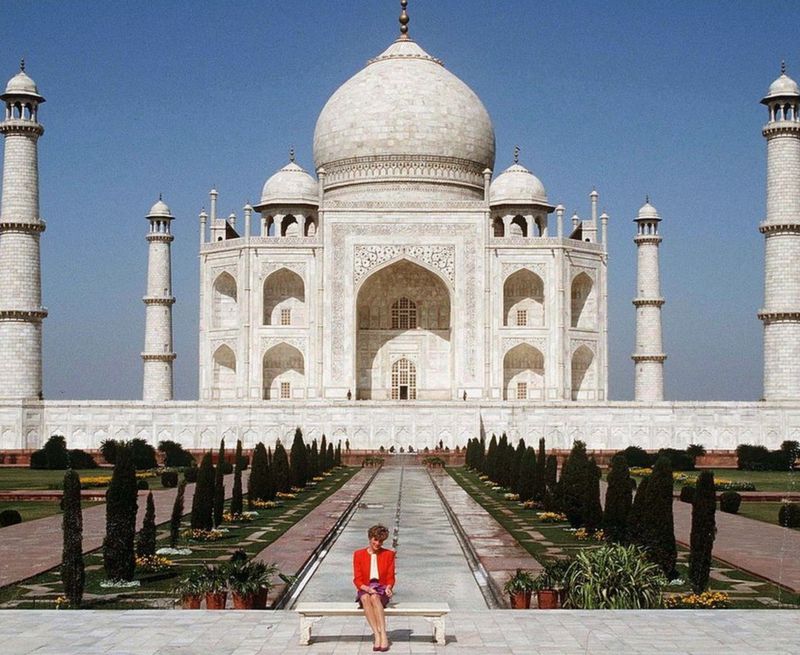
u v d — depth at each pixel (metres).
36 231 119.94
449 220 137.12
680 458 107.56
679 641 27.83
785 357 120.31
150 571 42.38
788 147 120.81
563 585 34.41
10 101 119.00
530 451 71.38
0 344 118.50
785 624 29.75
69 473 35.81
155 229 142.50
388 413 120.69
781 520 58.56
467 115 152.62
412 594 40.00
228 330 139.88
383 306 144.88
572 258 138.38
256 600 34.38
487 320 135.62
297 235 151.12
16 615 31.06
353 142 150.62
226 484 87.31
